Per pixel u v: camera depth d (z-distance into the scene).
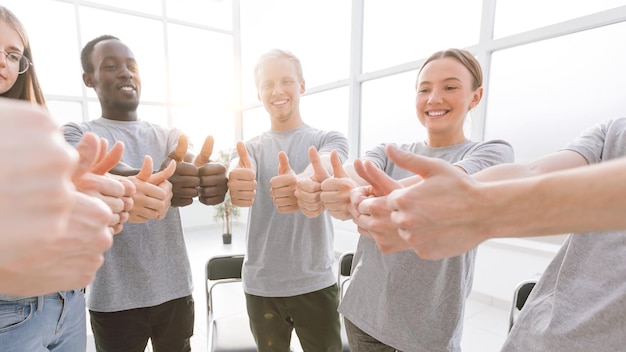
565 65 2.20
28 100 0.79
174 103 4.98
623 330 0.46
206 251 3.99
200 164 0.87
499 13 2.47
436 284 0.79
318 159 0.79
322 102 4.05
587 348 0.49
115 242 0.98
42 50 3.96
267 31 4.83
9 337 0.65
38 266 0.24
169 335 1.10
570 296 0.53
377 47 3.41
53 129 0.20
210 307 1.54
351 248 3.36
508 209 0.32
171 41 4.89
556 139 2.27
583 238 0.53
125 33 4.50
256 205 1.21
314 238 1.17
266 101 1.25
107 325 1.00
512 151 0.80
